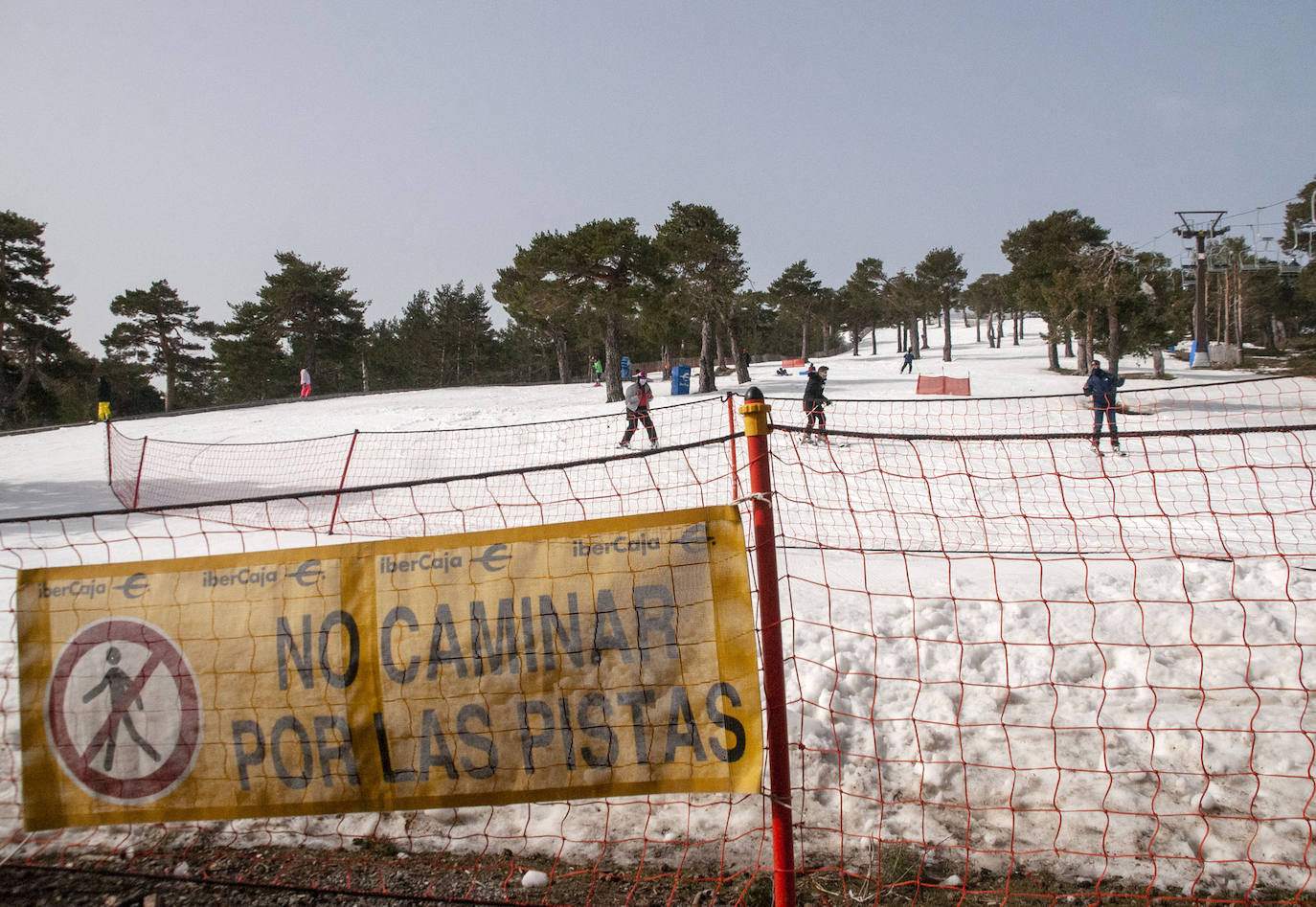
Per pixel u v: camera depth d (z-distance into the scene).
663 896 3.17
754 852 3.39
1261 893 3.07
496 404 29.75
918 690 4.67
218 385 76.81
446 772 3.07
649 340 39.00
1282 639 5.11
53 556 8.78
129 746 3.26
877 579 6.68
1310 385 22.50
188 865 3.49
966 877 3.21
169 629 3.26
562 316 33.12
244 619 3.22
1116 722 4.26
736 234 30.61
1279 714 4.25
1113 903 3.05
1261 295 63.66
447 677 3.08
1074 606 5.81
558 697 3.01
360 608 3.15
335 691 3.15
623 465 13.07
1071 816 3.54
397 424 23.67
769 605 2.83
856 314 77.94
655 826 3.60
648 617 2.95
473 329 77.25
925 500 10.38
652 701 2.94
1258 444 13.22
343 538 9.33
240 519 11.24
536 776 3.02
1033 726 4.23
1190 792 3.67
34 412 52.56
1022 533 8.61
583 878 3.30
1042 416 17.62
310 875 3.39
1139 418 17.42
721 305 31.08
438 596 3.10
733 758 2.87
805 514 9.65
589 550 3.01
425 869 3.40
